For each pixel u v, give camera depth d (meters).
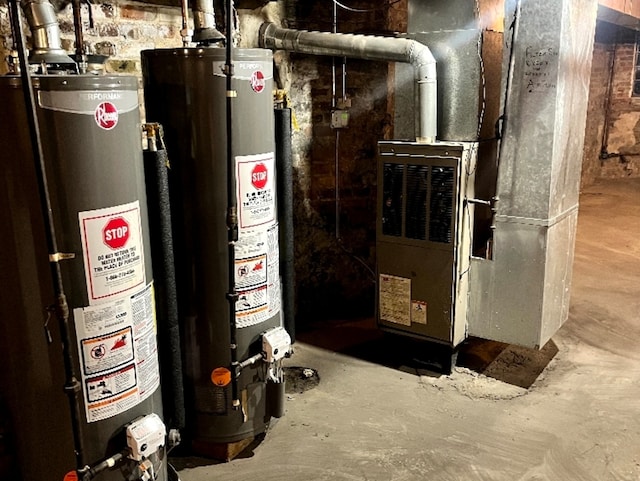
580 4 2.28
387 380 2.60
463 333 2.61
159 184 1.68
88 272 1.42
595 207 6.02
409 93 2.61
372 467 2.01
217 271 1.90
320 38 2.61
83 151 1.36
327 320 3.30
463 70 2.44
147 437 1.55
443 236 2.42
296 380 2.61
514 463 2.02
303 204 3.10
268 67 1.87
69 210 1.37
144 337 1.58
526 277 2.43
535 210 2.35
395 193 2.51
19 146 1.33
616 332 3.05
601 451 2.07
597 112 7.11
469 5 2.37
